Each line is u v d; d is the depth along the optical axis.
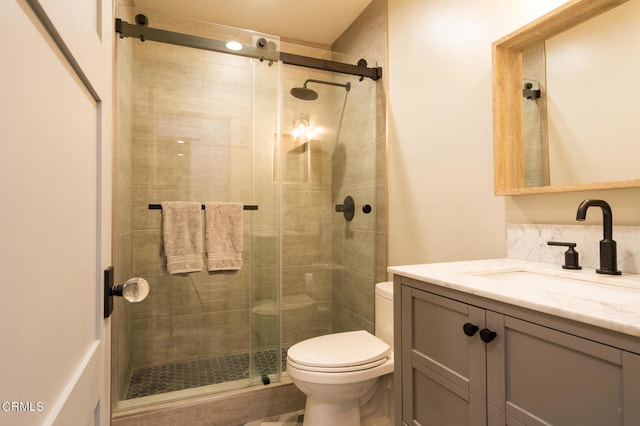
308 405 1.57
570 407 0.63
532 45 1.33
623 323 0.54
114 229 1.71
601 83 1.11
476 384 0.82
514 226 1.36
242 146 2.34
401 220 2.10
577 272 1.04
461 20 1.66
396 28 2.16
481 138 1.54
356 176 2.47
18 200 0.35
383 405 1.75
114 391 1.71
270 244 2.23
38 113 0.40
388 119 2.22
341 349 1.57
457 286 0.86
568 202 1.20
